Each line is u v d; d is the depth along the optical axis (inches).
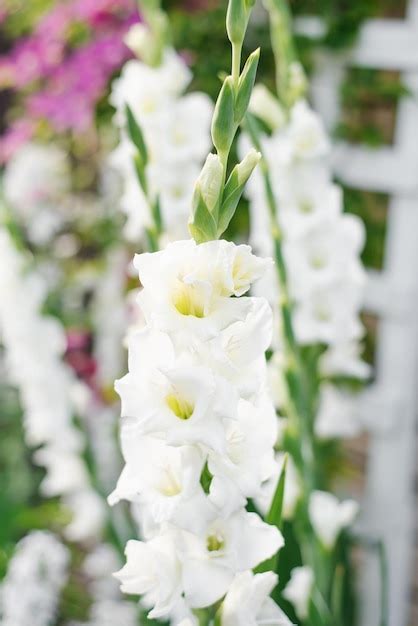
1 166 158.6
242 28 40.2
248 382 40.3
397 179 103.1
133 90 78.1
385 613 71.3
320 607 62.1
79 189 146.0
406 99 101.4
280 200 75.7
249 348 41.1
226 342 41.2
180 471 42.0
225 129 40.2
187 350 39.8
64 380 95.1
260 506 61.1
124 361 133.7
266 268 39.5
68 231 145.4
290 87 73.2
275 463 42.4
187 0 110.3
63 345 93.9
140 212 76.3
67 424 94.6
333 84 105.2
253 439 42.6
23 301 91.0
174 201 78.2
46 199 145.4
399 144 103.4
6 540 130.6
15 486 140.8
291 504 64.3
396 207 105.1
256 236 76.0
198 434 39.1
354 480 126.3
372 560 113.6
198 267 38.7
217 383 39.4
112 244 135.4
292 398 61.0
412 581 119.2
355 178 106.7
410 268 106.0
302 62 104.4
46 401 94.1
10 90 158.9
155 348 40.7
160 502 41.0
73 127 132.6
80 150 142.1
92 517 98.0
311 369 80.4
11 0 133.6
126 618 106.1
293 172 75.4
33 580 103.7
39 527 118.9
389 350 109.2
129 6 116.3
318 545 68.1
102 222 137.6
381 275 108.6
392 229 106.0
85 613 119.2
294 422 61.3
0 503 137.1
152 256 39.4
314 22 103.1
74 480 97.3
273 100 74.7
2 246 90.0
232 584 44.2
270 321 41.2
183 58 109.3
